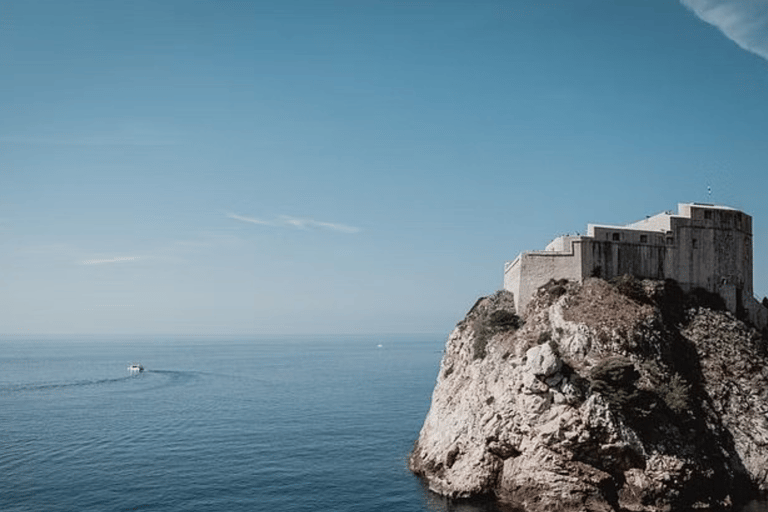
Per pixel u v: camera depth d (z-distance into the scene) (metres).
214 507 64.50
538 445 60.69
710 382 69.88
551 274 79.44
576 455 59.59
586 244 79.44
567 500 58.38
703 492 60.38
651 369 65.75
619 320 69.56
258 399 148.25
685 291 81.81
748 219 88.88
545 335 68.81
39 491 69.88
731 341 74.94
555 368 60.81
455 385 78.06
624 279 75.94
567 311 71.56
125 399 147.25
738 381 70.75
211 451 90.38
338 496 67.69
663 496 58.53
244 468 80.19
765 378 71.56
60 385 176.88
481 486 64.56
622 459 59.19
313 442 97.06
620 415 60.28
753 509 58.94
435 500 65.06
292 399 148.50
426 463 75.50
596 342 67.25
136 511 63.22
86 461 83.94
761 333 82.81
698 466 60.09
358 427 110.56
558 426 59.47
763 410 68.44
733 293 83.00
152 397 151.12
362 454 88.44
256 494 68.94
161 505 65.12
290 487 71.44
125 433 104.00
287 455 87.75
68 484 72.69
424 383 190.00
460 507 61.78
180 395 155.75
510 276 87.00
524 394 62.38
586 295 74.31
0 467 80.44
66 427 109.44
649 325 70.62
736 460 64.75
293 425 112.31
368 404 139.75
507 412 63.72
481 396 69.38
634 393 60.25
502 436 63.59
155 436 101.56
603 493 59.00
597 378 61.47
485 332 77.25
